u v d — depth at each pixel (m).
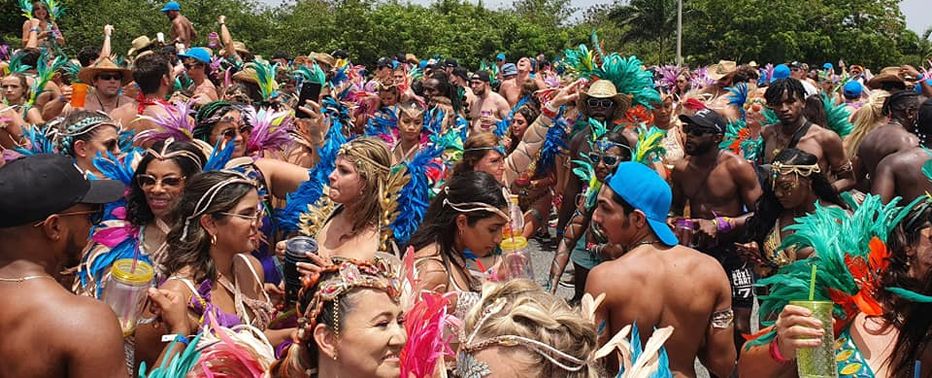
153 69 6.81
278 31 38.00
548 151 6.92
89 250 3.48
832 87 16.09
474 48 41.31
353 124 8.86
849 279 2.61
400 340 2.26
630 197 3.46
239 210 3.26
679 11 41.25
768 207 4.86
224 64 13.17
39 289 2.46
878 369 2.60
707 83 13.50
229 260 3.37
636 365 2.18
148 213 3.66
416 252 3.67
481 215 3.58
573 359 1.78
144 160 3.67
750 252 4.71
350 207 4.08
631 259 3.47
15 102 8.84
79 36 27.88
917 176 5.63
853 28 52.34
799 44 50.84
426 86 8.80
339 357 2.26
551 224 9.33
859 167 7.37
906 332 2.54
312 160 5.66
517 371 1.77
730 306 3.55
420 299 2.39
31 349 2.41
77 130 4.61
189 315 3.12
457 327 2.30
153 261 3.45
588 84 6.83
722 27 52.94
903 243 2.58
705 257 3.52
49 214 2.48
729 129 8.65
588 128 6.33
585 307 2.12
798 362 2.53
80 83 7.60
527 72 14.95
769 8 50.91
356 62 37.00
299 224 4.31
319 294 2.26
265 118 5.52
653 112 7.38
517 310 1.82
